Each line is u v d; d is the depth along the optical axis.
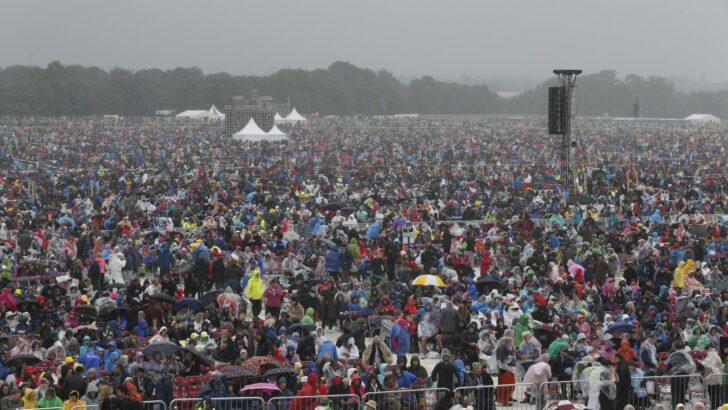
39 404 26.17
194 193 76.00
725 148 178.00
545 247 52.41
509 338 32.06
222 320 37.25
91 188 83.31
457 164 126.88
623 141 193.12
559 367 31.52
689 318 37.34
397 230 57.41
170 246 51.00
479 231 59.56
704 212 76.12
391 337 35.72
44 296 38.41
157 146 155.12
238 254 48.19
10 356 30.95
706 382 30.69
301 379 29.14
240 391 27.03
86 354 30.42
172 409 26.62
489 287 43.69
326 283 42.06
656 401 30.80
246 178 95.69
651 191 85.12
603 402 29.44
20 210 67.69
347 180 98.12
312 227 58.38
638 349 34.25
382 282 41.66
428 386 29.28
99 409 25.73
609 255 50.69
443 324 36.53
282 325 35.03
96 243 50.03
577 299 40.19
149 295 37.25
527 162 132.00
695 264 49.06
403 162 133.62
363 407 27.11
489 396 29.23
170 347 29.67
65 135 191.50
